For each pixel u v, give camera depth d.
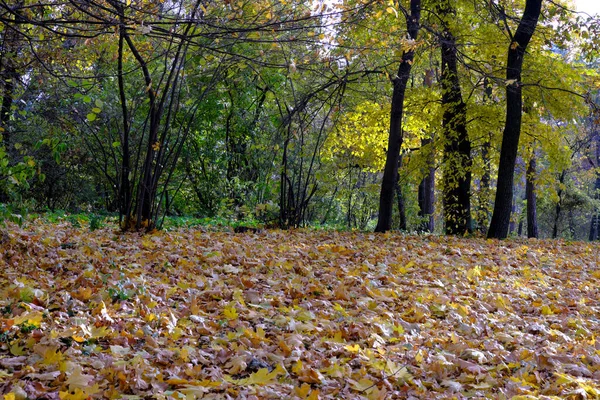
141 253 7.80
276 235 11.71
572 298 7.06
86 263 6.75
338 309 5.47
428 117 16.45
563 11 11.97
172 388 3.43
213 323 4.71
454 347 4.59
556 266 9.84
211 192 19.47
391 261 8.74
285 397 3.37
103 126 13.71
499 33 14.90
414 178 18.84
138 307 4.91
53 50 9.79
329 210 21.66
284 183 14.09
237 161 19.86
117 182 10.41
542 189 22.19
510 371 4.23
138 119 15.63
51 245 7.67
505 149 14.51
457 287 7.18
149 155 10.23
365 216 25.62
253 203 17.95
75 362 3.52
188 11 8.70
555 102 15.19
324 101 13.32
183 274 6.64
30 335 3.83
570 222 39.06
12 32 8.91
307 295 6.15
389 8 6.97
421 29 12.64
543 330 5.32
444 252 10.36
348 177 23.72
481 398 3.64
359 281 6.86
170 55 10.22
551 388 3.84
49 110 11.56
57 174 17.53
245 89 17.45
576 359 4.45
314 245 9.96
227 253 8.22
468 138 16.62
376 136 18.50
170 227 12.16
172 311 4.94
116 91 14.06
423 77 21.31
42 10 8.42
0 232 7.25
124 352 3.82
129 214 10.18
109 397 3.18
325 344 4.42
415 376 3.96
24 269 6.10
